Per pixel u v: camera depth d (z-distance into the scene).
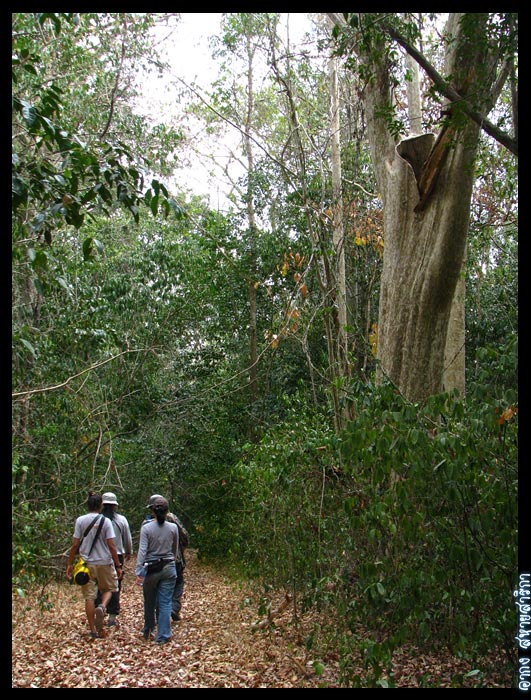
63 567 12.53
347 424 5.95
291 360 17.69
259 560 9.33
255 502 9.30
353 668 5.70
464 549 5.30
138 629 8.53
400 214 9.27
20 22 10.37
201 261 18.08
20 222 8.38
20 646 7.43
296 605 7.93
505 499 5.13
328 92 15.52
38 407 12.95
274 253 17.95
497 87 7.97
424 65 7.87
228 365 19.67
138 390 16.00
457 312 10.95
